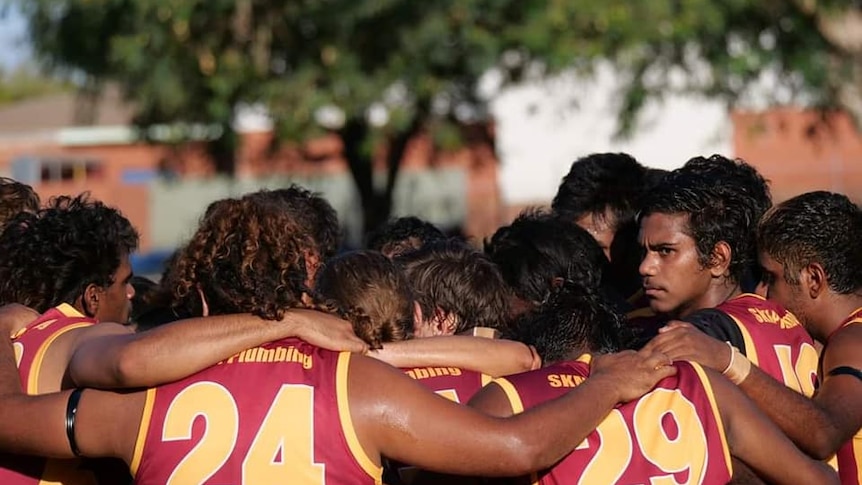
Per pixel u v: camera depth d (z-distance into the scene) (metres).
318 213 16.39
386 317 11.40
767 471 10.58
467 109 73.12
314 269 12.23
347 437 9.66
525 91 94.12
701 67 64.75
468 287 13.05
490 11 57.38
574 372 10.67
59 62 64.75
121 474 11.41
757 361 11.98
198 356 9.66
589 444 10.19
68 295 12.29
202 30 58.47
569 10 56.69
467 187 95.62
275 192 16.45
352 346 10.00
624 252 16.61
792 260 12.58
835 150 89.81
